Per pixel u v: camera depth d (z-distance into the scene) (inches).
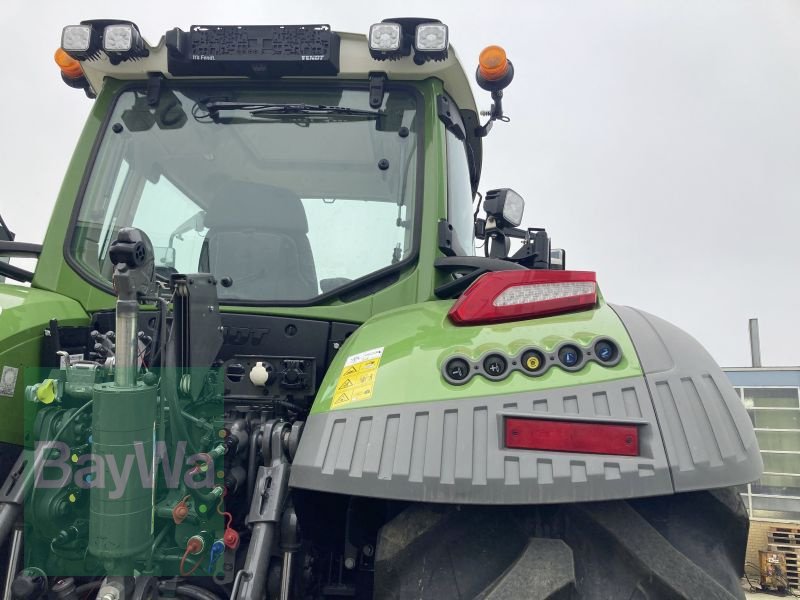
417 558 56.9
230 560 67.9
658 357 58.8
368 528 65.9
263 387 81.2
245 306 89.0
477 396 57.0
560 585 51.5
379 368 61.7
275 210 95.8
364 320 87.0
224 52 98.3
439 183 94.3
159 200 99.1
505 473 53.2
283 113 100.7
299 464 59.1
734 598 52.8
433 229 91.5
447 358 59.6
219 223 96.1
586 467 53.1
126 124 103.1
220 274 93.4
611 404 55.9
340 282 92.0
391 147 97.7
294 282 92.3
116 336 58.0
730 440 55.3
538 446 54.4
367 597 76.9
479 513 57.7
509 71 111.1
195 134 101.3
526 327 62.8
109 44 97.7
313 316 86.9
